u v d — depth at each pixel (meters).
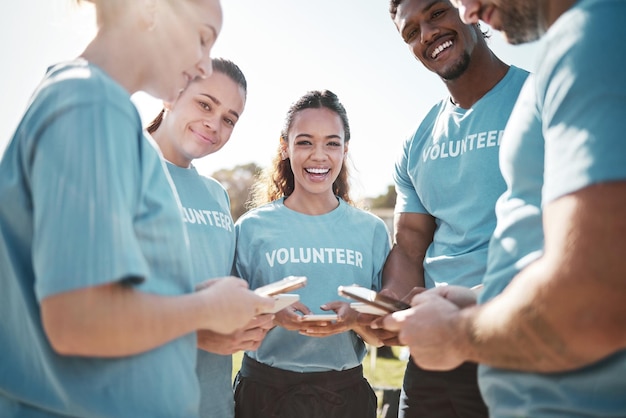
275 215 3.08
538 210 1.40
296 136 3.09
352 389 2.87
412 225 3.00
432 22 2.72
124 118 1.34
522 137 1.41
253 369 2.87
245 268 2.98
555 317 1.11
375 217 3.21
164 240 1.46
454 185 2.68
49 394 1.39
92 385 1.38
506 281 1.42
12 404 1.44
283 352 2.82
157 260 1.45
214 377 2.58
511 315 1.18
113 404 1.38
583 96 1.13
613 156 1.07
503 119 2.59
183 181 2.65
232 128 2.83
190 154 2.70
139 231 1.40
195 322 1.41
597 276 1.05
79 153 1.24
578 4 1.24
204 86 2.67
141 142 1.43
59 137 1.26
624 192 1.05
